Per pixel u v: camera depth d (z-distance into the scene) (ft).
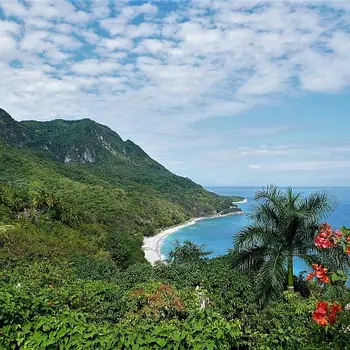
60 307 18.76
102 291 25.54
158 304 24.26
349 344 12.16
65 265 41.50
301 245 41.34
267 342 16.34
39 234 111.45
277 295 37.37
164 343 13.69
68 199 192.85
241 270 42.93
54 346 14.30
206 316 16.20
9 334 14.67
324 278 13.37
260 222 43.24
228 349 14.90
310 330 15.40
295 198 42.37
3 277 30.86
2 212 121.39
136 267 49.75
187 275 43.01
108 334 14.61
